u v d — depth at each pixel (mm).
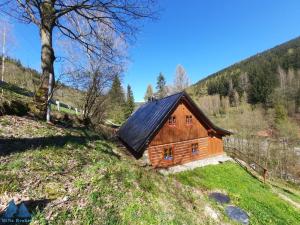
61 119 15508
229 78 120250
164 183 9914
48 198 5188
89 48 12906
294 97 77750
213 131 22375
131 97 68812
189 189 11664
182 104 20312
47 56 11148
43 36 11047
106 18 11586
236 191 15031
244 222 10883
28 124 9648
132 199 6531
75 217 4969
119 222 5449
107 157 9180
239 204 13039
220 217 10195
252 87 94000
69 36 12367
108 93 27062
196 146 21453
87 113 22734
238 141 52312
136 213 6016
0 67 41031
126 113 55688
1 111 9727
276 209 13703
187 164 19766
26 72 36594
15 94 16203
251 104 89625
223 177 17516
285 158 44656
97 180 6637
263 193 15930
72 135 10562
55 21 11523
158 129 18312
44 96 11531
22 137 8102
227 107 87812
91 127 19109
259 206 13445
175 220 6648
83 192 5863
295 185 33375
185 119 20547
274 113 66938
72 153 8039
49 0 10844
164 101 21422
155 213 6438
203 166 19547
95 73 21500
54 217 4723
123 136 22969
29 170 5934
